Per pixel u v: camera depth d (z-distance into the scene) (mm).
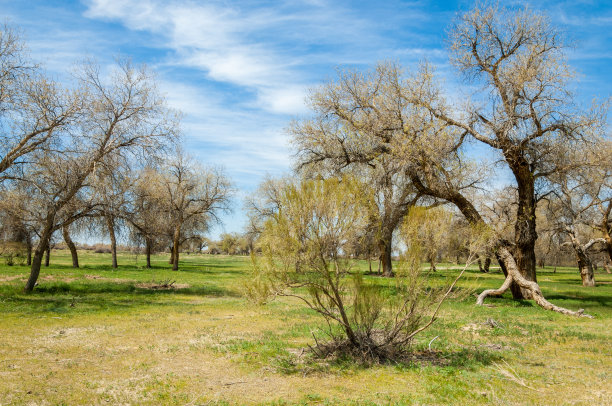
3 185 18156
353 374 8406
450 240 10367
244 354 9938
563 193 29922
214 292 25734
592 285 38312
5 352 9680
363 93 24469
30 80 17812
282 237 8867
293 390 7402
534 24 21766
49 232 21328
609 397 7207
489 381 8008
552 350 10961
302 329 13219
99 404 6582
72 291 23609
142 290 25703
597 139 21031
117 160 20594
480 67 23016
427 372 8500
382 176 22297
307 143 26344
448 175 22078
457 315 17266
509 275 22406
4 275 30734
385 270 37844
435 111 22734
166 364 9039
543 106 21516
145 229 24969
